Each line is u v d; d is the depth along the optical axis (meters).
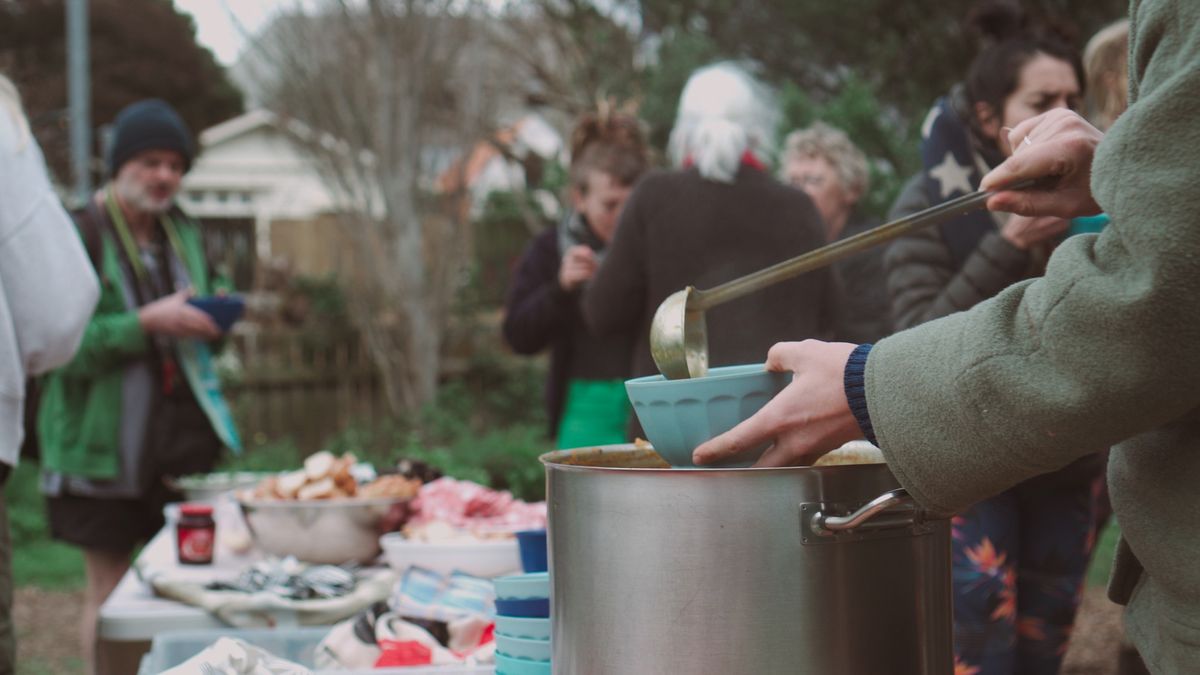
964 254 2.29
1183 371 0.85
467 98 9.66
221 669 1.26
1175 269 0.82
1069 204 1.05
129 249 3.30
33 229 1.96
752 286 1.13
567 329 3.05
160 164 3.35
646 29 10.36
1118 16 7.67
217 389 3.44
